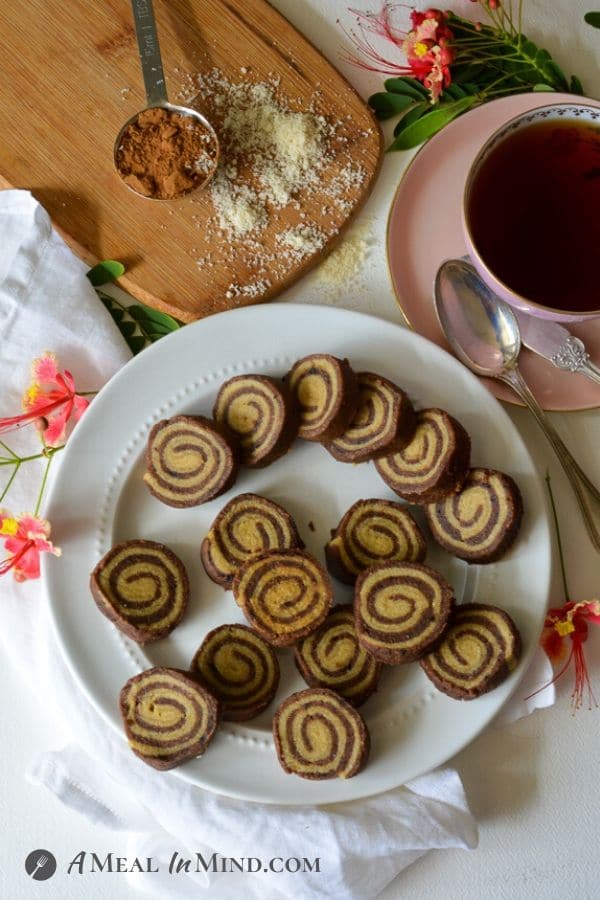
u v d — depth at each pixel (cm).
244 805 57
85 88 62
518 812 59
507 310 59
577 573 59
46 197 61
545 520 57
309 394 59
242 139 62
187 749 56
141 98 62
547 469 60
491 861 59
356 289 62
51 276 60
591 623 60
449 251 60
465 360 60
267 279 61
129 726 56
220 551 58
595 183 56
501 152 56
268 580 58
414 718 57
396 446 58
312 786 56
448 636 57
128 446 59
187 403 59
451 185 60
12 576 60
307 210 61
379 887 58
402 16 63
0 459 61
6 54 62
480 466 58
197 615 58
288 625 57
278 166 62
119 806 59
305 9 63
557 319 55
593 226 56
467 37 61
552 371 59
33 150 62
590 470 60
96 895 59
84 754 59
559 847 59
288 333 59
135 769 58
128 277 61
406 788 58
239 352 59
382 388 58
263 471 60
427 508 58
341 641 58
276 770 56
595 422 60
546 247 56
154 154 61
